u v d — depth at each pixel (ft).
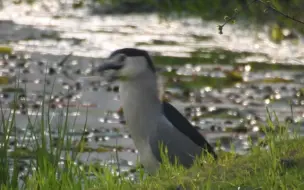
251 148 29.25
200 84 55.93
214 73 59.41
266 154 27.25
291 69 61.36
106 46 71.67
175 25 80.94
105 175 28.76
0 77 56.70
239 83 56.54
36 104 48.83
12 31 78.84
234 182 25.34
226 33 75.72
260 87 55.11
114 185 26.91
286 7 73.15
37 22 84.84
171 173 27.12
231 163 27.22
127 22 84.33
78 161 31.94
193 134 35.29
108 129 44.04
